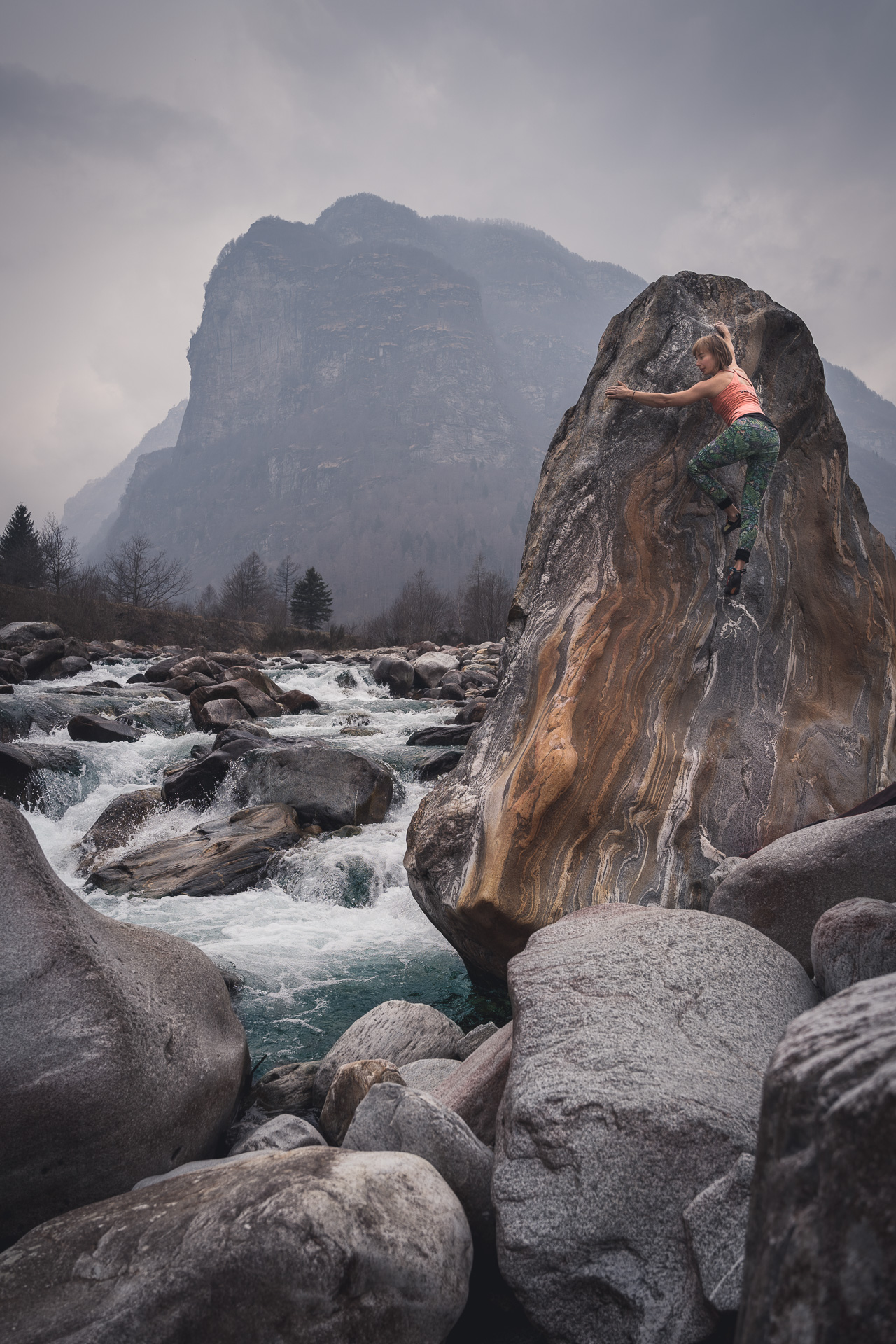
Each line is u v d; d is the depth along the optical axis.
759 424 4.87
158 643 36.56
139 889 7.29
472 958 5.16
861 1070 1.20
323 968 5.71
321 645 41.06
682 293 5.69
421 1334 1.92
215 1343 1.80
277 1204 1.91
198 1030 3.30
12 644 24.61
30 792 10.08
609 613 5.18
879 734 5.20
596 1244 1.99
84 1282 1.95
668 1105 2.10
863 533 5.96
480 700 14.00
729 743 4.96
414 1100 2.49
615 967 2.72
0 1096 2.58
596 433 5.58
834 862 3.29
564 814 4.61
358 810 8.79
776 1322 1.13
